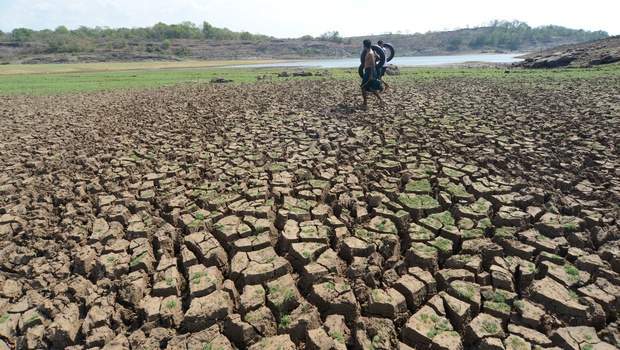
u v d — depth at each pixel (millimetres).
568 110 12453
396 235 5469
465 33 139000
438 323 3852
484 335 3691
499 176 7332
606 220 5477
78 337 4117
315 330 3840
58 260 5320
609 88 16531
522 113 12359
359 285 4477
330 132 11070
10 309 4449
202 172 8492
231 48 116562
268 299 4312
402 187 7188
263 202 6656
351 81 23609
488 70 30094
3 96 23031
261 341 3812
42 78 37125
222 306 4164
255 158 8945
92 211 6809
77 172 8750
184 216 6254
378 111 13656
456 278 4516
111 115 15523
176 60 94188
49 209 7004
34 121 14844
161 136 11602
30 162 9547
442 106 14023
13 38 121562
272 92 20000
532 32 141125
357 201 6484
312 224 5824
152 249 5582
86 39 118500
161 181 7820
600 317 3846
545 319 3840
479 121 11516
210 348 3709
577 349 3477
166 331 4020
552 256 4738
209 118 14016
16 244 5883
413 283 4371
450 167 7734
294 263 5109
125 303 4477
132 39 124438
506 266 4656
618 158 7930
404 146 9297
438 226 5602
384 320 3926
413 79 23766
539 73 24859
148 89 24500
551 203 6062
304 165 8266
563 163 7809
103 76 38406
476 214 5836
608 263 4641
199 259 5254
